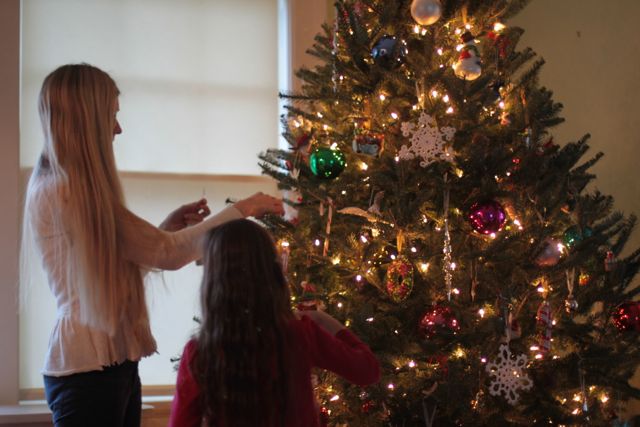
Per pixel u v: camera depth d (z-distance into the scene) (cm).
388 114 247
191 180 354
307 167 259
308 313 178
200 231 194
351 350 167
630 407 332
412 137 232
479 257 232
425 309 241
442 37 246
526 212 239
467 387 222
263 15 364
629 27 344
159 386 342
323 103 260
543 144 266
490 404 236
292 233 256
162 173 351
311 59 355
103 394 183
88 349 182
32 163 337
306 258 257
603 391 256
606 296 252
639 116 338
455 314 229
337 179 254
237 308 156
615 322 247
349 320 237
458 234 242
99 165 187
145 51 352
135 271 193
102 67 346
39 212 188
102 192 186
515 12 260
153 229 191
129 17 350
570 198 254
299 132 268
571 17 371
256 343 154
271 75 364
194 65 356
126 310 189
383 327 241
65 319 184
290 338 159
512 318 231
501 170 235
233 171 358
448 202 237
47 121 188
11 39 324
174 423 154
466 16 256
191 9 357
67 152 186
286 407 153
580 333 245
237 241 161
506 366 223
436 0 232
